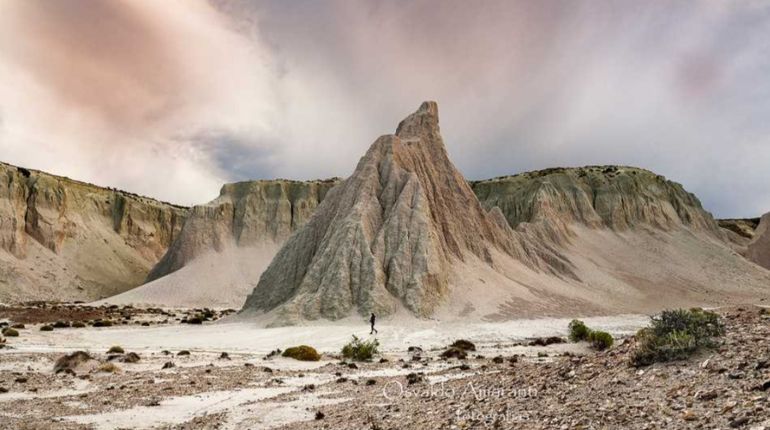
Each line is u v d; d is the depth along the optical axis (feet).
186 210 564.30
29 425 46.88
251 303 220.23
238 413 51.16
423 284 195.31
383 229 216.13
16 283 351.05
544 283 255.09
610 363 43.70
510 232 294.66
